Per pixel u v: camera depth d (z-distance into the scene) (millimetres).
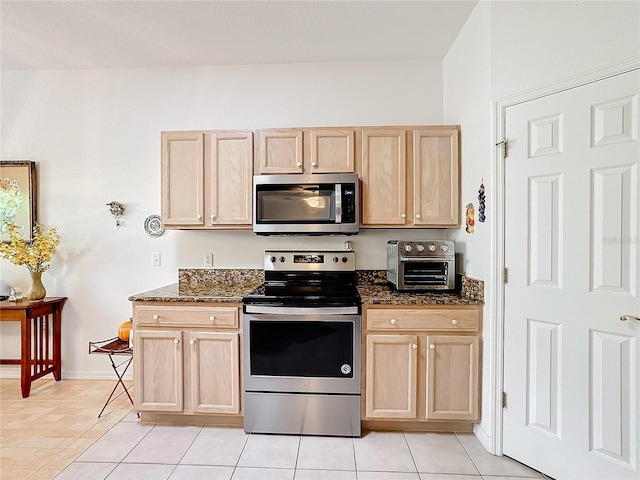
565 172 1716
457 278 2465
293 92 2852
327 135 2453
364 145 2443
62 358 2949
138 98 2900
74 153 2930
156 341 2219
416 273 2387
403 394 2133
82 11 2176
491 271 1972
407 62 2822
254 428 2168
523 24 1846
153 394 2221
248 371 2166
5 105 2939
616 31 1563
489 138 1984
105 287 2938
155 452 1977
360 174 2453
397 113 2828
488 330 2012
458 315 2096
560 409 1748
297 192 2416
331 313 2115
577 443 1692
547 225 1780
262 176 2426
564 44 1707
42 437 2117
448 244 2334
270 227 2426
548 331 1786
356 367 2133
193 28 2369
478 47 2135
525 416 1871
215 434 2168
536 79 1799
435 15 2248
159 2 2100
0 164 2902
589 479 1656
